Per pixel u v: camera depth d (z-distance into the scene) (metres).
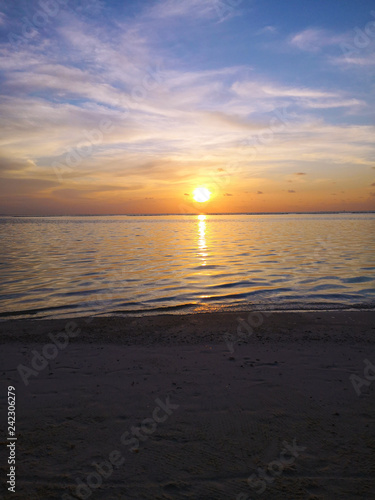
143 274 15.44
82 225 85.75
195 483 2.99
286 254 22.62
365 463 3.21
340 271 15.65
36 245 30.75
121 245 30.83
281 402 4.32
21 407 4.24
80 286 12.89
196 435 3.67
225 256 21.98
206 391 4.62
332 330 7.34
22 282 13.66
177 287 12.62
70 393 4.60
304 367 5.39
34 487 2.93
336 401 4.34
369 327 7.52
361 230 51.62
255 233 47.66
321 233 45.28
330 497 2.82
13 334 7.25
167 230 59.62
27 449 3.44
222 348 6.31
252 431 3.73
